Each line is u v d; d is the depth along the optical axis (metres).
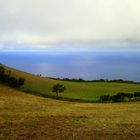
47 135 23.38
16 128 25.59
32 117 31.34
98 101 68.38
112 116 33.03
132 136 22.91
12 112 36.66
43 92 80.06
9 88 71.31
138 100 64.19
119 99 66.94
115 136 22.92
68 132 24.20
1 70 79.88
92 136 22.91
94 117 31.89
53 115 33.06
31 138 22.69
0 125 26.77
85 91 91.06
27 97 61.34
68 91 88.25
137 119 30.70
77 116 32.41
